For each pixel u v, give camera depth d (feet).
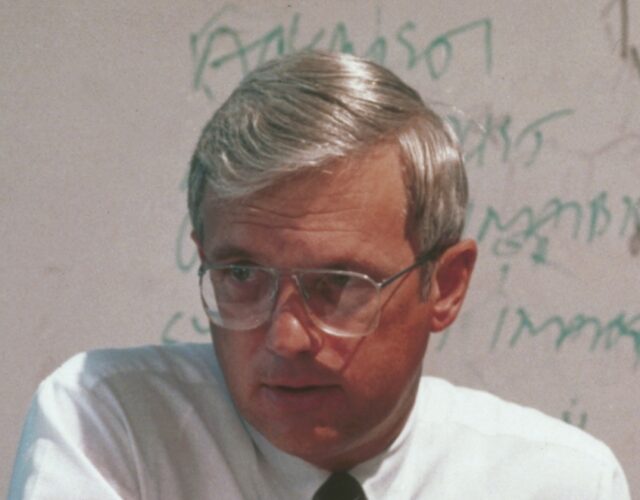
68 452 5.24
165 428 5.63
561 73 9.80
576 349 10.02
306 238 4.61
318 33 9.21
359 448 5.49
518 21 9.68
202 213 4.90
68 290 8.77
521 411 6.43
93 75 8.73
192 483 5.62
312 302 4.69
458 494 5.92
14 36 8.55
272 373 4.74
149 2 8.83
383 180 4.76
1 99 8.55
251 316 4.74
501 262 9.82
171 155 8.94
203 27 8.96
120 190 8.84
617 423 10.13
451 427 6.11
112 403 5.54
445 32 9.53
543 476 6.06
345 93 4.77
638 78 9.98
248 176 4.58
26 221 8.65
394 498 5.75
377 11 9.34
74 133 8.71
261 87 4.81
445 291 5.40
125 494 5.41
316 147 4.58
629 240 10.05
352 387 4.81
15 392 8.69
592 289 10.01
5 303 8.64
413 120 4.97
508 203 9.79
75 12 8.66
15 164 8.61
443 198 5.08
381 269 4.78
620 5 9.90
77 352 8.79
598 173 9.95
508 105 9.71
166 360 5.88
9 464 8.70
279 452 5.57
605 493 6.12
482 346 9.83
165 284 8.98
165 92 8.90
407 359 5.03
